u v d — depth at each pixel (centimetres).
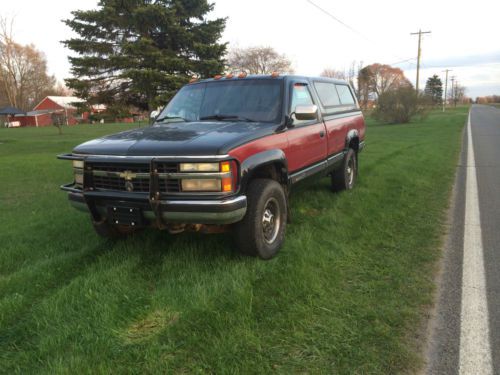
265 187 407
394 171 914
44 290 363
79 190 406
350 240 472
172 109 529
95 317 310
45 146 2020
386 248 453
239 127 429
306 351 271
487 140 1692
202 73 2456
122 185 381
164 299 332
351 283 368
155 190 359
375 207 607
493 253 444
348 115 710
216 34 2533
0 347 283
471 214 592
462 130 2336
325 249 439
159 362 258
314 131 545
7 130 4338
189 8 2472
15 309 325
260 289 349
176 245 447
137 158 365
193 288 345
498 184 799
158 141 385
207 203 351
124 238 475
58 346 276
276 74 521
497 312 324
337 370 255
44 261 416
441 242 477
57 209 641
